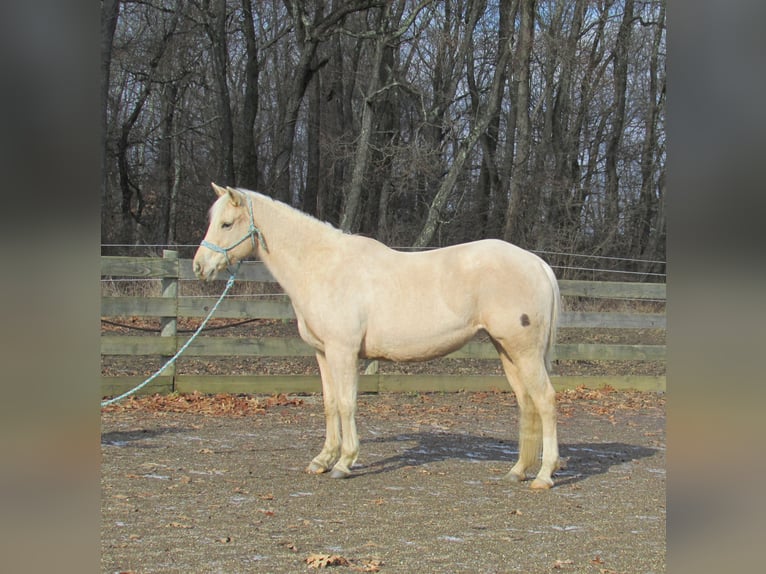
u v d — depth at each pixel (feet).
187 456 19.39
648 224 73.10
